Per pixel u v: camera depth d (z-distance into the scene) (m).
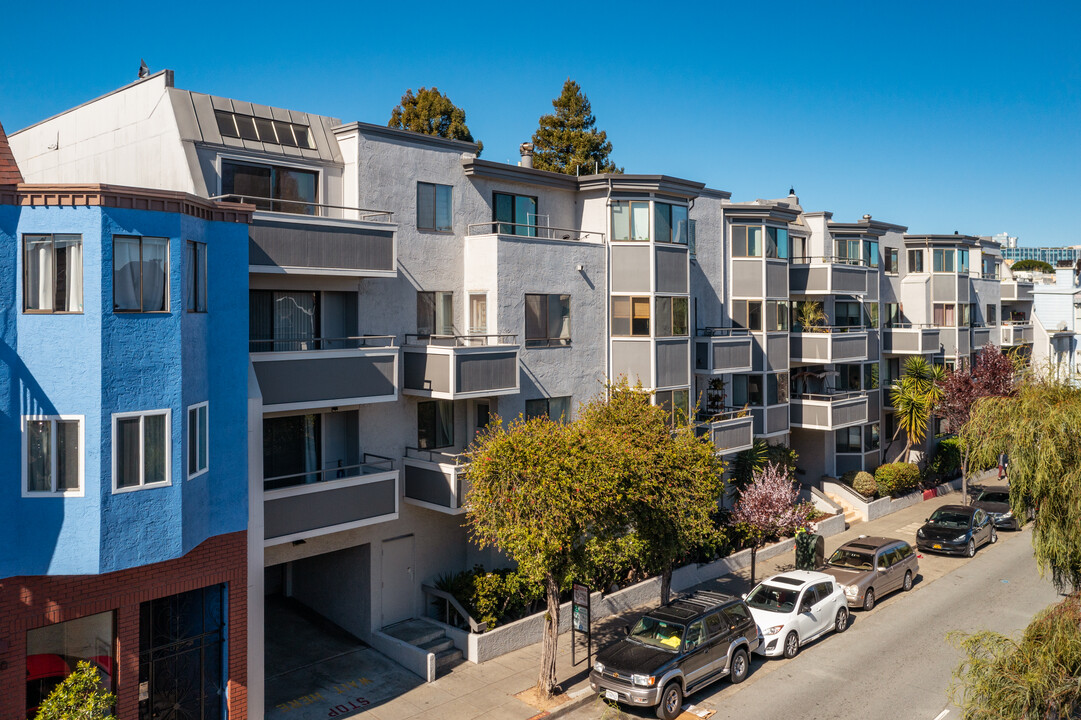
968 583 26.31
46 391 13.04
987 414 16.23
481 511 17.34
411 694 17.94
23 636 13.16
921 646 20.94
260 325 19.12
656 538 19.62
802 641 20.80
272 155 19.48
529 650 20.48
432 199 22.20
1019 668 12.33
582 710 17.48
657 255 25.66
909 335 40.53
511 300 22.61
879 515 35.00
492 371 20.92
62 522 13.05
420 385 20.64
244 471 15.75
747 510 24.92
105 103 21.19
